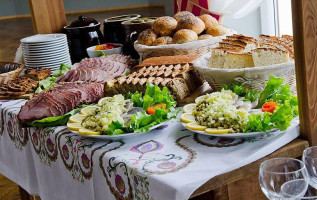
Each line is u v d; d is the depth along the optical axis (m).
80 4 11.67
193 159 1.26
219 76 1.63
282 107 1.29
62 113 1.72
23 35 9.01
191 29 2.14
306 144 1.32
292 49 1.73
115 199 1.34
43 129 1.66
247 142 1.32
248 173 1.22
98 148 1.41
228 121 1.34
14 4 11.73
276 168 1.09
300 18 1.25
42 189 1.76
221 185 1.18
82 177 1.48
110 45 2.59
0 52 7.51
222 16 2.59
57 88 1.88
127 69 2.22
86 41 2.61
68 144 1.52
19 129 1.82
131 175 1.24
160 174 1.18
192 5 2.65
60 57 2.43
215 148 1.31
